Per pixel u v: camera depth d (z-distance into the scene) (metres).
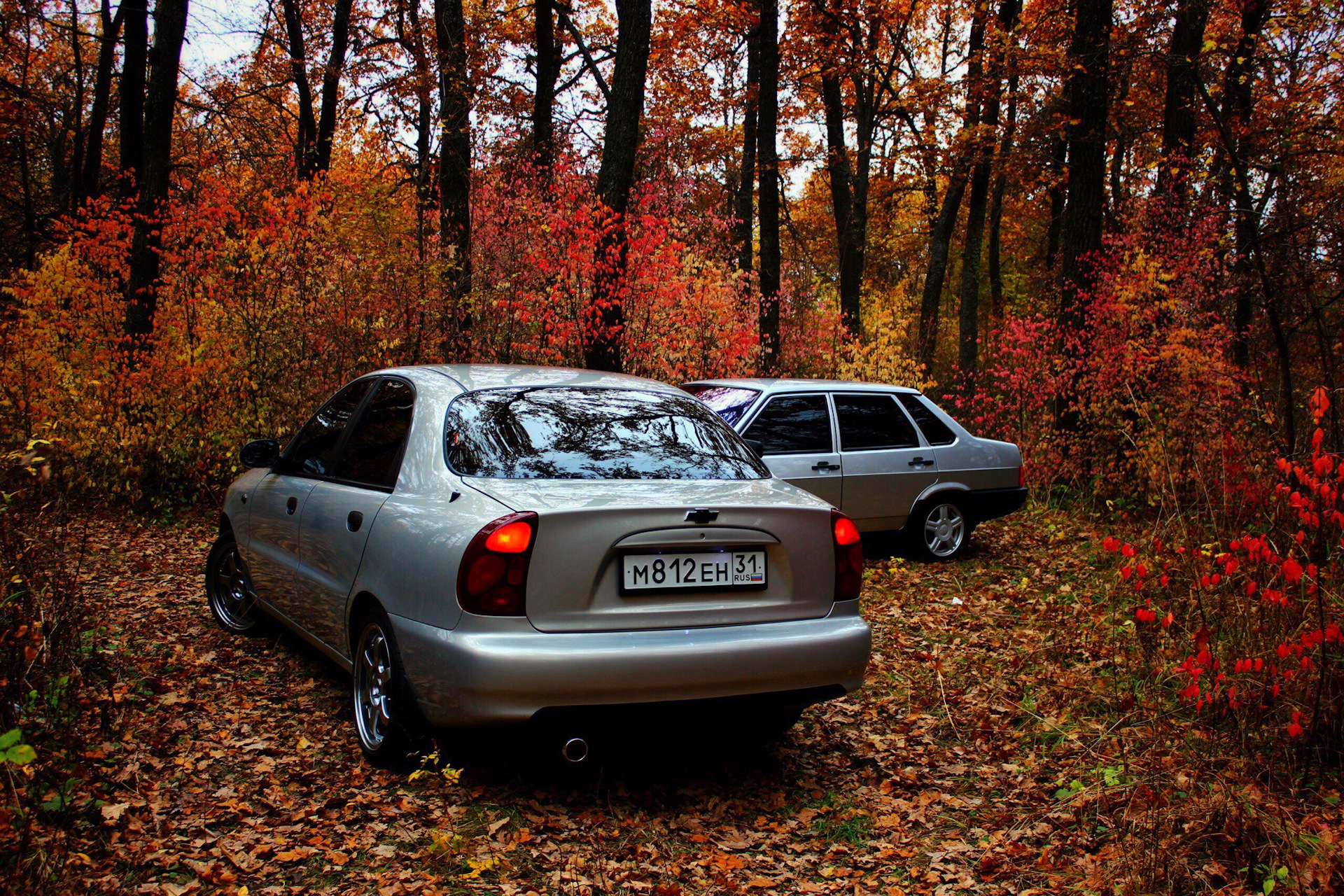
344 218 10.94
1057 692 4.62
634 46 10.00
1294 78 10.59
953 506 7.99
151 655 4.78
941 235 21.84
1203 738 3.93
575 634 3.10
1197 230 9.63
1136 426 9.97
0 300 9.27
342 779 3.51
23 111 18.27
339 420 4.56
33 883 2.57
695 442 3.95
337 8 18.12
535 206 11.11
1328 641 3.67
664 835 3.22
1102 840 3.27
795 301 16.12
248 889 2.75
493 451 3.53
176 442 8.75
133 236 9.53
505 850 3.03
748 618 3.37
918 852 3.22
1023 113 17.69
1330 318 6.95
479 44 19.38
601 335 10.03
